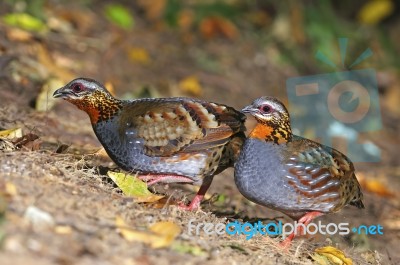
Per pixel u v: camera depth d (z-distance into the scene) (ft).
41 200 26.55
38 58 47.57
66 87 32.86
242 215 35.55
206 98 55.01
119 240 25.40
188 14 65.10
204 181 32.71
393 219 41.16
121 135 32.40
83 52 54.24
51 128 39.52
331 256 30.81
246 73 61.41
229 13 67.41
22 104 41.09
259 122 31.71
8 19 50.80
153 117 32.14
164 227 27.25
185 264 25.36
